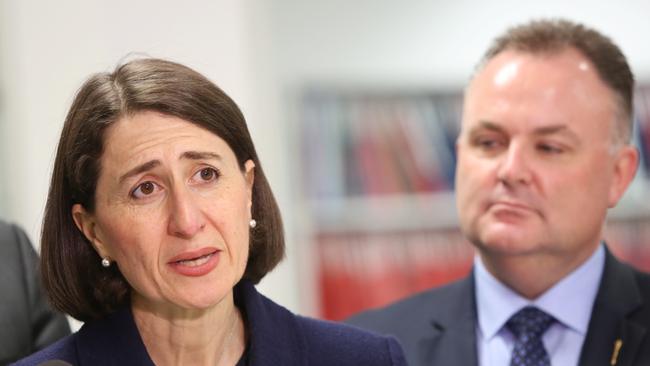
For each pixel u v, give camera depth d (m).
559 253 2.91
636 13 6.25
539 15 6.20
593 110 2.91
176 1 5.51
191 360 2.15
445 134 6.14
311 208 6.08
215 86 2.05
